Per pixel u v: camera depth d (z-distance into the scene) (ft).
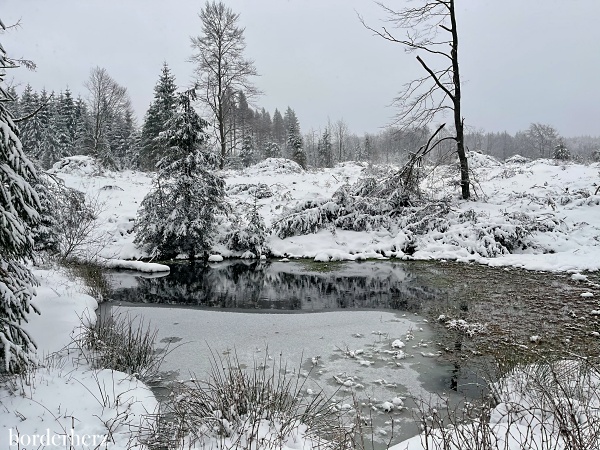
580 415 10.78
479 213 45.98
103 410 13.80
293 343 22.09
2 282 14.71
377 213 51.06
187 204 47.37
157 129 106.93
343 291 33.09
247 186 68.18
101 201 60.80
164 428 12.51
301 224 50.11
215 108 89.10
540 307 26.14
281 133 215.31
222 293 33.55
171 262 46.42
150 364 19.02
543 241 41.14
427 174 53.16
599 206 44.57
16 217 15.06
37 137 121.19
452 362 19.25
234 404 12.74
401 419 14.69
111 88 132.57
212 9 86.74
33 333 20.57
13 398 13.78
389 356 20.16
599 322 23.13
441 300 29.07
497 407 13.07
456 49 48.75
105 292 32.30
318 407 15.28
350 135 265.34
